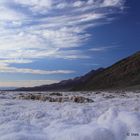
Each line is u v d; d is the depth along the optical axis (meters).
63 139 7.46
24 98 29.48
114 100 25.16
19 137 7.50
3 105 19.42
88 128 8.05
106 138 7.29
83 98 24.50
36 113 12.75
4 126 9.33
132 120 8.67
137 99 26.36
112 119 9.32
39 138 7.64
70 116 12.03
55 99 25.72
